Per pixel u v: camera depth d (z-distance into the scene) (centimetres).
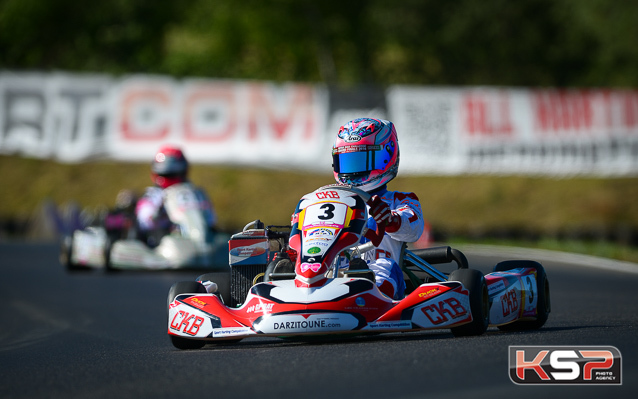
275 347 1980
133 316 3381
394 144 2306
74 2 14662
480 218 10381
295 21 14125
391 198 2277
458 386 1357
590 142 9712
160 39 15062
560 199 10569
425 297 1923
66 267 5719
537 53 14538
